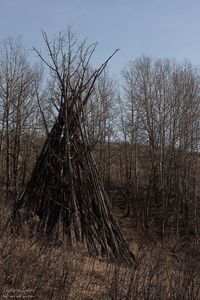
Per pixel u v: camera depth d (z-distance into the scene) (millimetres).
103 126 44281
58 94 14578
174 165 42281
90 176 11812
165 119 44125
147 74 46688
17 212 11039
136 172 45250
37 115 40906
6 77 40688
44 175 11781
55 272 7551
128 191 42094
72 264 8781
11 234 8688
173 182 43219
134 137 45781
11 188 22516
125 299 7121
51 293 6887
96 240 11406
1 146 40531
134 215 39844
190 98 44219
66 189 11539
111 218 12125
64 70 12078
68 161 11492
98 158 42000
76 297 7312
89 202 11625
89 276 8734
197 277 7727
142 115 45844
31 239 9242
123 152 49375
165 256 9664
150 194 42594
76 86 12062
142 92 46219
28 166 43000
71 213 11430
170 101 44375
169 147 43375
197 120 43406
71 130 11773
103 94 46781
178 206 38219
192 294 7199
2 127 40281
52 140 11922
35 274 7461
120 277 8328
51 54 13133
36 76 45219
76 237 11328
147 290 7367
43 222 11172
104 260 10750
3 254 7520
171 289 7461
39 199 11578
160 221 37656
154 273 7902
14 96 41000
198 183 41500
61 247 10070
